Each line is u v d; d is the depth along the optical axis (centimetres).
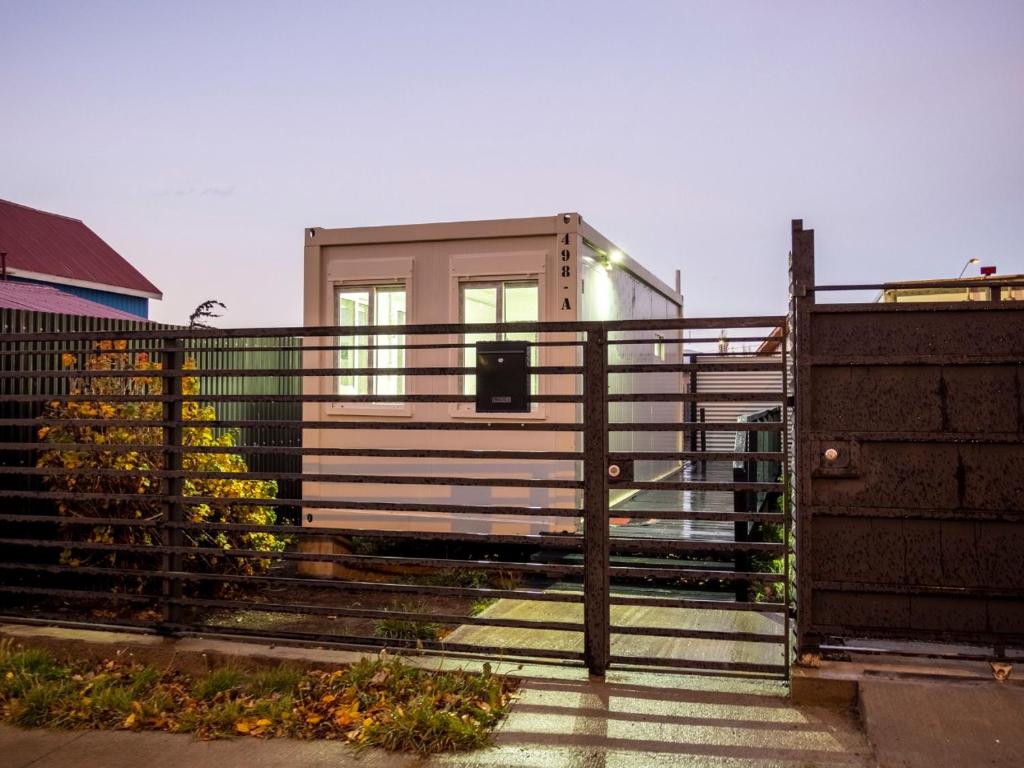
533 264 884
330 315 962
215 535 817
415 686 502
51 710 496
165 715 491
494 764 416
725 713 462
